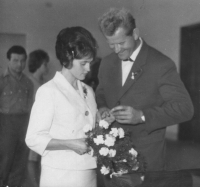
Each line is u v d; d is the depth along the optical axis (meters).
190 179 1.78
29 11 6.27
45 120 2.15
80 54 2.14
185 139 6.33
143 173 1.89
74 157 2.22
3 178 4.39
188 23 6.30
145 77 2.77
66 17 6.40
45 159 2.24
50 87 2.20
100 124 2.27
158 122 2.64
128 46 2.62
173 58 6.43
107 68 3.01
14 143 4.50
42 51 5.85
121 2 6.30
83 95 2.36
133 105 2.81
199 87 6.39
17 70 4.63
